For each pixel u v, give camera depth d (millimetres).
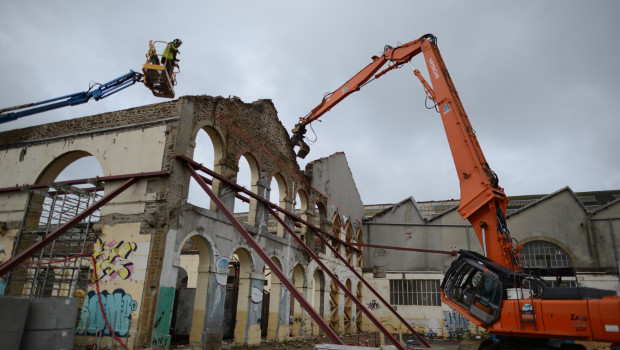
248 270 15539
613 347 9789
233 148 15344
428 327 26141
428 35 14742
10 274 13453
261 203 16734
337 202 25375
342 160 27078
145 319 11023
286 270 18109
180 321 16734
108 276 11984
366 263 29062
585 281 23656
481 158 12297
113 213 12594
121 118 13773
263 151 17500
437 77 13672
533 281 10617
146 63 14188
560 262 24672
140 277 11492
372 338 22047
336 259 23828
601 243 24094
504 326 10203
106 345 11203
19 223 14258
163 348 10594
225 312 17922
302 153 20453
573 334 9148
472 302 11039
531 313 9828
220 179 13922
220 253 13828
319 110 19703
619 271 23297
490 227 11578
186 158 12492
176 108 12898
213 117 14352
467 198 12078
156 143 12773
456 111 12938
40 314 9094
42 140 15039
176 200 12219
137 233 11992
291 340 17719
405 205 29562
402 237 28844
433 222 28453
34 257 13633
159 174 12102
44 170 14609
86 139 14141
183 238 12273
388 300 27594
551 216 25422
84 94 16438
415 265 27953
